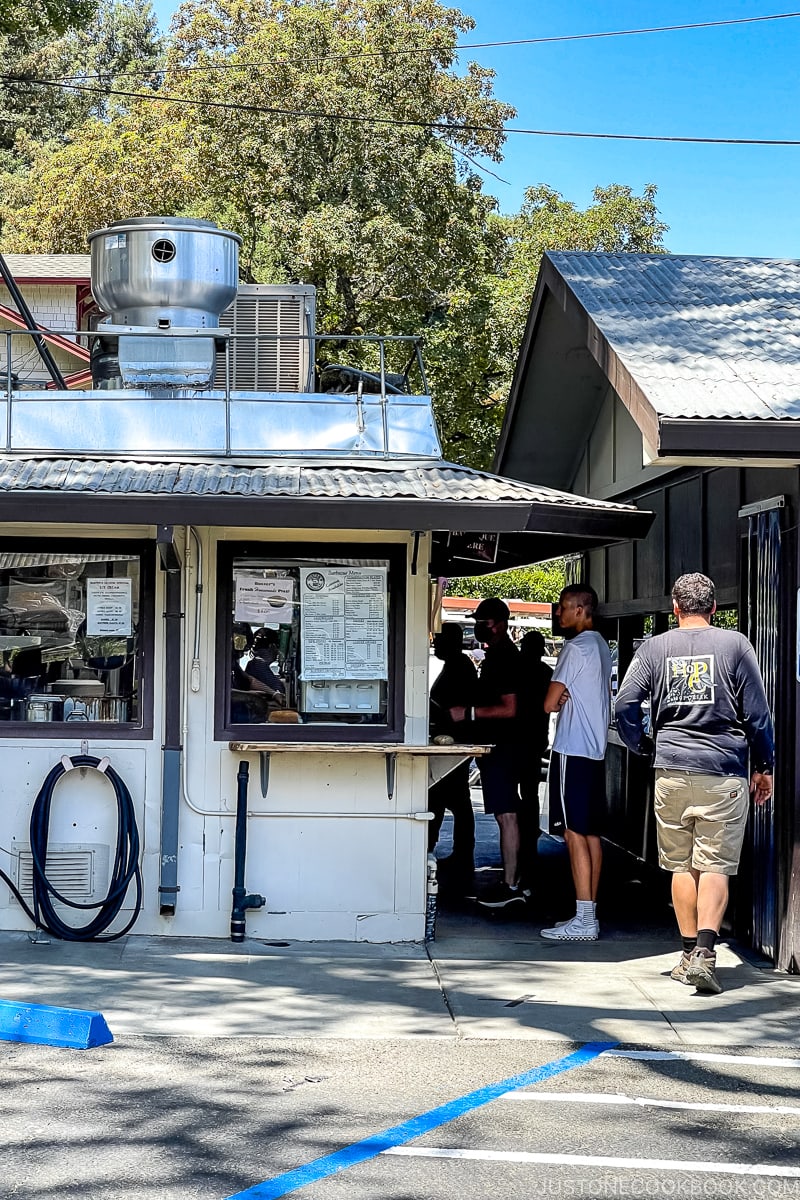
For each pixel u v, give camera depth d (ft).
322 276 82.94
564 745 25.18
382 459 25.32
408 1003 20.16
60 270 71.97
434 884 24.49
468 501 21.99
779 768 22.90
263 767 23.86
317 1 89.30
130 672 24.13
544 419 34.96
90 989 20.33
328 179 83.61
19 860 23.81
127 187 85.46
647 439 21.15
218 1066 16.99
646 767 33.73
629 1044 18.29
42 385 31.45
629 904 28.68
